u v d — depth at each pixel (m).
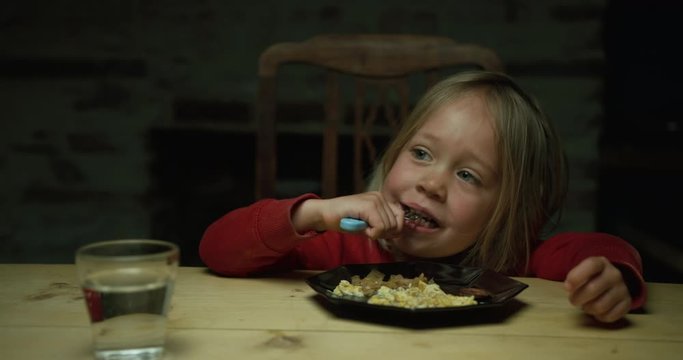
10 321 0.74
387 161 1.23
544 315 0.79
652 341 0.71
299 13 2.28
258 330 0.71
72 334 0.70
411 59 1.40
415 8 2.26
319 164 2.35
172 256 0.62
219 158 2.40
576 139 2.29
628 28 2.35
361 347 0.67
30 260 2.47
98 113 2.37
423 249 1.12
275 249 0.95
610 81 2.38
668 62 2.36
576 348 0.68
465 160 1.09
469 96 1.14
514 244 1.16
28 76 2.35
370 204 0.96
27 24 2.32
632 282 0.83
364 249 1.23
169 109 2.35
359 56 1.40
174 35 2.31
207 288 0.89
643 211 2.45
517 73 2.27
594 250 0.96
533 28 2.25
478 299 0.82
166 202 2.43
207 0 2.28
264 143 1.40
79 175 2.42
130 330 0.61
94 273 0.60
